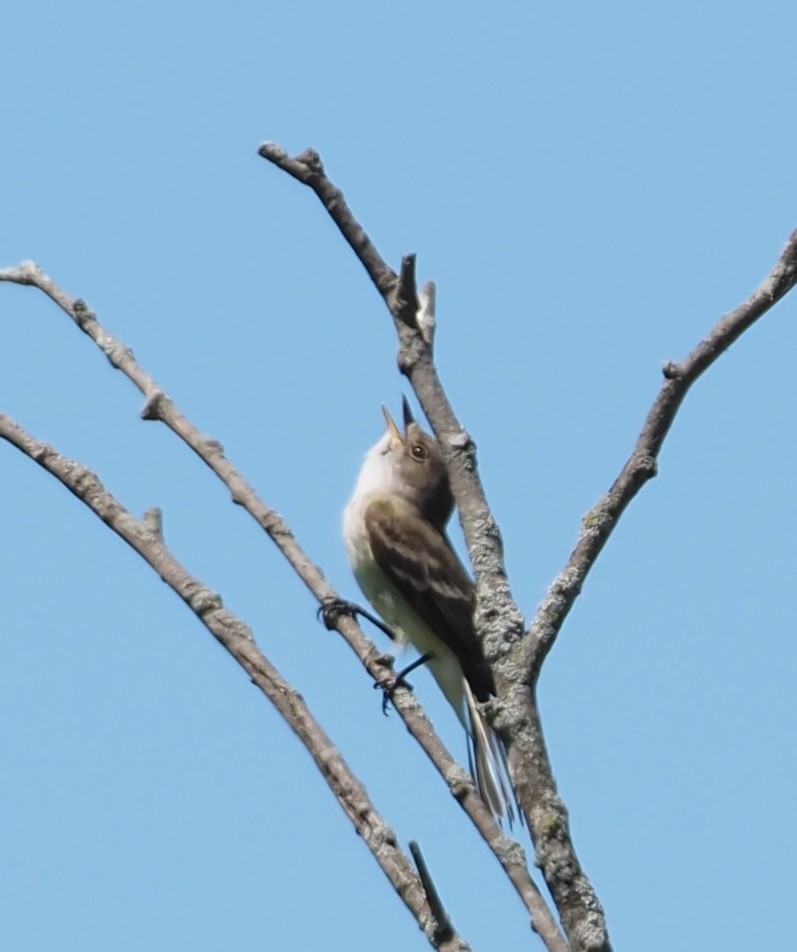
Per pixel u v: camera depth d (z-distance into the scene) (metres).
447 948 6.69
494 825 7.20
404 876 7.05
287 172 9.13
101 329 10.74
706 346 7.53
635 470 7.57
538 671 7.46
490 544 7.93
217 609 8.77
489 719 7.39
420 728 7.92
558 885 6.83
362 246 8.96
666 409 7.54
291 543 9.88
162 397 10.36
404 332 8.66
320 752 7.82
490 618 7.64
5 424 9.91
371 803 7.50
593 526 7.60
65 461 9.73
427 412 8.41
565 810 7.09
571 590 7.54
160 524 9.38
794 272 7.57
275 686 8.25
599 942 6.61
